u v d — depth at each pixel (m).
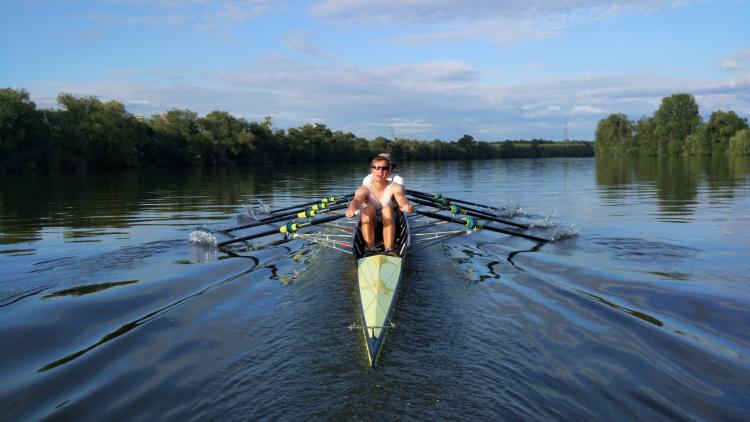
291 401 3.20
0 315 4.92
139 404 3.20
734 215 11.73
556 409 3.09
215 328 4.52
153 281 6.18
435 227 10.97
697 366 3.65
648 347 3.99
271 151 75.19
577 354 3.87
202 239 8.75
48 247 8.44
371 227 6.93
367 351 3.92
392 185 6.66
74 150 46.22
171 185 26.11
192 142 60.91
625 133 90.38
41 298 5.48
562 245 8.37
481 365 3.68
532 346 4.02
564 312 4.84
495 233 9.92
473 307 5.02
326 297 5.43
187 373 3.62
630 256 7.38
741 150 65.00
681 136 77.75
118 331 4.46
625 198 16.70
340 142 90.00
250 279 6.27
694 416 3.00
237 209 14.56
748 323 4.48
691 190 19.25
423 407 3.11
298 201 17.33
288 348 4.04
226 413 3.08
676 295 5.33
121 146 50.25
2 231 10.21
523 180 29.58
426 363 3.71
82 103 50.69
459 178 33.53
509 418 2.99
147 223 11.50
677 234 9.22
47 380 3.53
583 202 15.65
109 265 7.09
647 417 3.00
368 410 3.07
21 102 40.12
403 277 6.27
